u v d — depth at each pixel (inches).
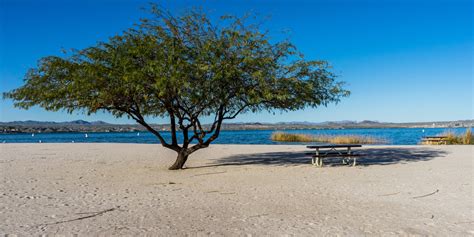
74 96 485.1
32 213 307.4
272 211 311.7
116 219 286.7
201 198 370.3
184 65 459.2
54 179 509.7
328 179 487.2
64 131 6102.4
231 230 256.2
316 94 566.6
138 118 577.6
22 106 509.4
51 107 496.1
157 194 394.0
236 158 789.2
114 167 647.8
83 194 396.5
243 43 502.9
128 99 527.2
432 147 1066.1
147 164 696.4
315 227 262.7
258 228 260.8
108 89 486.0
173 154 934.4
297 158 774.5
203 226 266.1
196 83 486.9
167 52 482.3
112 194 396.2
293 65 530.3
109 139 2544.3
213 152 957.8
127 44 492.4
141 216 295.9
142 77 461.7
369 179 483.8
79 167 650.2
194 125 596.1
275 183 459.2
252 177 510.9
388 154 848.3
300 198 366.3
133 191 413.4
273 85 517.0
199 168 620.7
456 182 451.2
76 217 293.1
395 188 416.2
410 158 751.7
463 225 265.3
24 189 429.4
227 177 513.7
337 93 566.6
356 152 912.3
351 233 248.1
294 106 571.8
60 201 358.6
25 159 801.6
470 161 680.4
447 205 328.8
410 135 2596.0
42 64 497.7
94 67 467.2
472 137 1277.1
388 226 264.1
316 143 1550.2
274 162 700.0
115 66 474.9
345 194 385.1
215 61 473.7
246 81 518.0
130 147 1232.2
